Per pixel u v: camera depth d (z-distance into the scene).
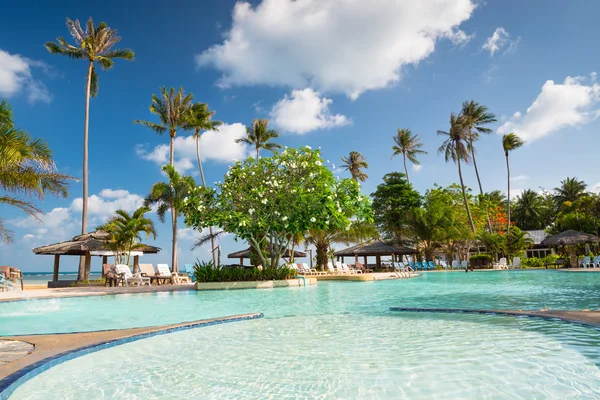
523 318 5.98
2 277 14.14
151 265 19.42
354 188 15.69
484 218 44.06
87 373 3.76
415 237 40.31
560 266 28.78
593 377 3.18
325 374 3.56
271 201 14.72
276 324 6.46
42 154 9.57
